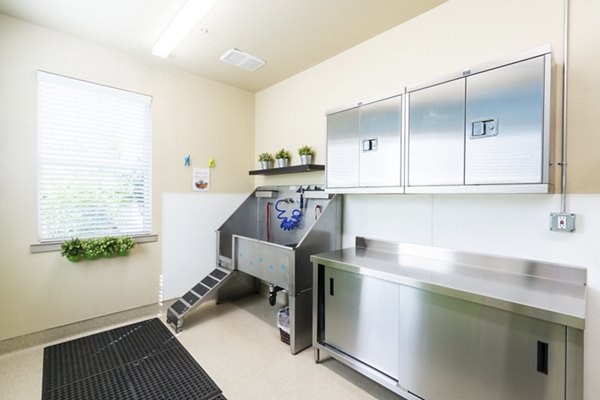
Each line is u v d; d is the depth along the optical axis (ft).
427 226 7.38
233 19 7.75
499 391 4.52
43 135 8.21
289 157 11.53
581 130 5.21
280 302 11.70
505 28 6.10
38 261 8.08
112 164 9.46
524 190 4.90
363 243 8.75
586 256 5.17
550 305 4.15
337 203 9.23
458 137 5.66
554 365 4.04
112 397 6.09
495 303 4.44
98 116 9.14
